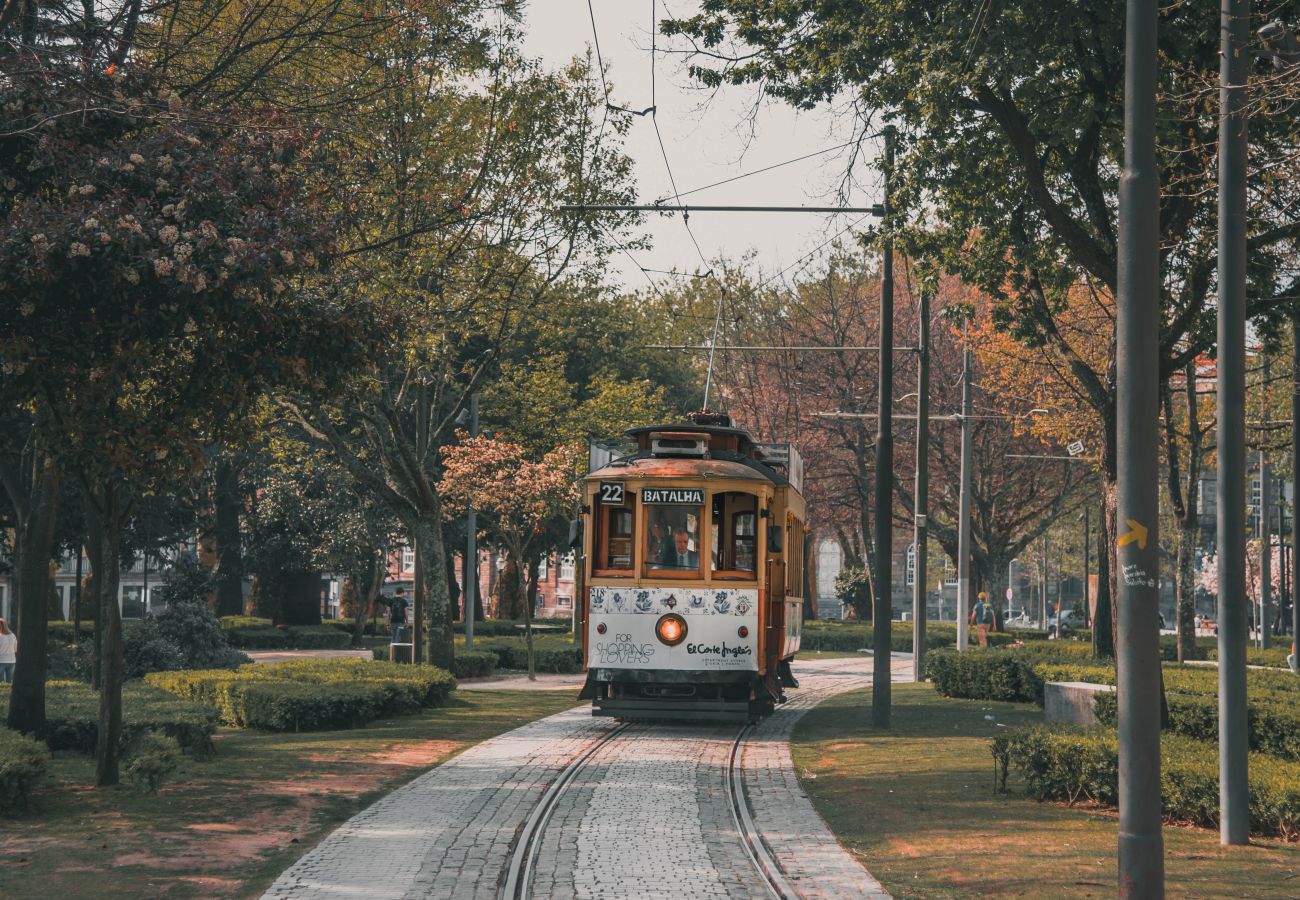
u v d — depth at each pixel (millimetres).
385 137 30000
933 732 26172
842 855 13734
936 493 68000
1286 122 19469
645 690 26359
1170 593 135250
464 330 34531
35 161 16156
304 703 25578
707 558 26125
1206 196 21500
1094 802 16922
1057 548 114250
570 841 14398
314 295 17797
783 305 70125
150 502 58906
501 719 28391
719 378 72938
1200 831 15133
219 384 16812
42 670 21766
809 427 68188
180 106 16844
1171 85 20719
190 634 39219
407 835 14680
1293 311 22906
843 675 47531
